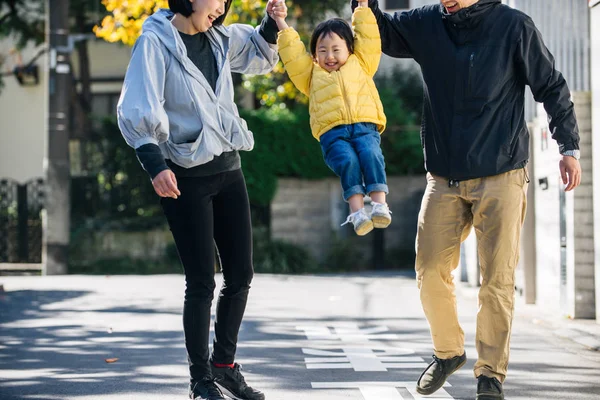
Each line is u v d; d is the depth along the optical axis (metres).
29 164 56.25
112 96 55.81
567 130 10.34
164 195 9.79
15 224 44.25
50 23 39.09
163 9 10.70
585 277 19.56
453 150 10.39
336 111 10.68
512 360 14.87
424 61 10.65
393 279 33.62
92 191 44.66
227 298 10.73
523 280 23.58
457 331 10.89
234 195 10.63
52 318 20.80
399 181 45.19
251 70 11.31
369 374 13.59
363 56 10.89
